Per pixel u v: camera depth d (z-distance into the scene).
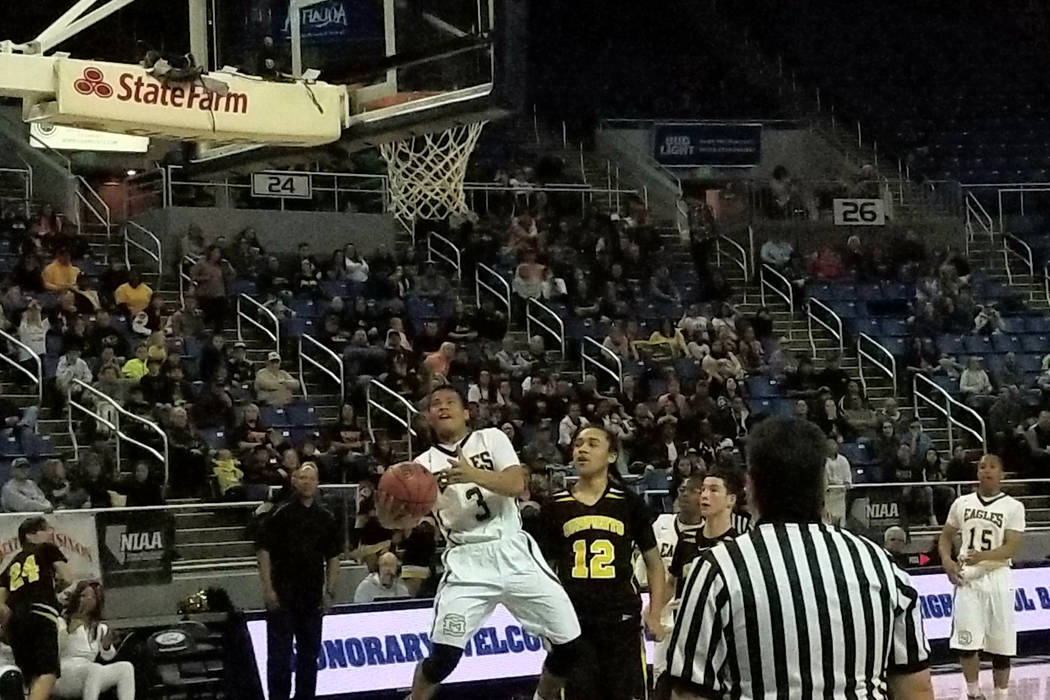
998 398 16.78
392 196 10.73
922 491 13.54
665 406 14.98
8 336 13.29
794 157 23.11
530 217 18.59
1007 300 19.97
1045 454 15.95
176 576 11.48
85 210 17.64
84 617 8.93
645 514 6.96
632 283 18.23
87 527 10.71
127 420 12.88
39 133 8.92
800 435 3.14
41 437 12.57
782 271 19.67
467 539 6.68
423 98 7.58
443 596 6.65
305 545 8.60
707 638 3.07
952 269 19.33
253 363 14.94
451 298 16.83
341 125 8.03
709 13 25.89
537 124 23.31
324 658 9.79
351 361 14.81
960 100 25.17
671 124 22.55
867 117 24.53
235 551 12.05
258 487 12.38
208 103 7.67
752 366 17.03
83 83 7.39
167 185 17.11
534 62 24.36
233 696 9.38
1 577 8.16
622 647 6.84
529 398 14.66
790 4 26.28
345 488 11.62
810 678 3.02
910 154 23.67
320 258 17.42
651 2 25.80
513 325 17.27
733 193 21.11
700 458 13.26
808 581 3.03
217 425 13.34
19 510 11.19
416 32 7.62
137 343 14.12
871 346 18.27
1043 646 12.34
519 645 10.45
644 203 21.45
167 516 11.20
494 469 6.68
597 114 23.97
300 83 7.95
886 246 20.81
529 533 7.03
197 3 8.54
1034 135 24.33
